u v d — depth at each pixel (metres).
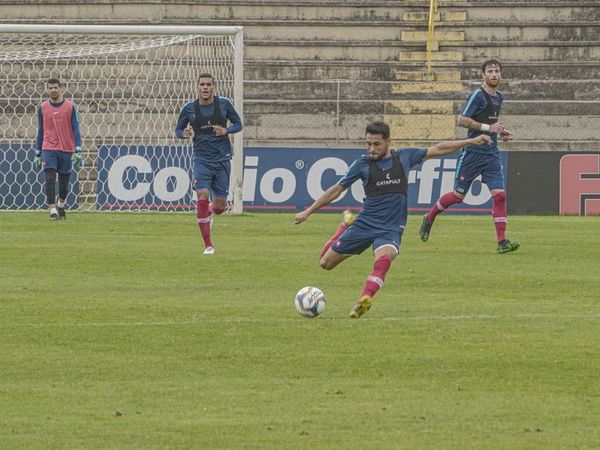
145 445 21.48
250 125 95.44
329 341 31.31
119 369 27.95
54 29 75.12
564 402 24.77
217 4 101.12
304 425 22.92
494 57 100.00
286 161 82.19
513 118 94.94
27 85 97.25
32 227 65.25
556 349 30.27
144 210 80.75
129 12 101.06
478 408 24.27
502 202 53.75
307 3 101.12
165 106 96.62
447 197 55.09
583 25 100.19
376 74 98.62
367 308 33.81
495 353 29.77
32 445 21.45
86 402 24.75
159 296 39.50
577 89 96.56
